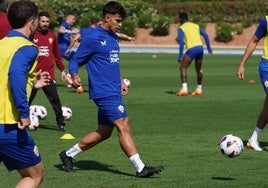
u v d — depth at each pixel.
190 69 43.84
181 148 16.38
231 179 13.16
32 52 9.48
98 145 16.70
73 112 22.80
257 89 31.22
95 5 69.56
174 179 13.12
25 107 9.36
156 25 69.75
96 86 13.32
